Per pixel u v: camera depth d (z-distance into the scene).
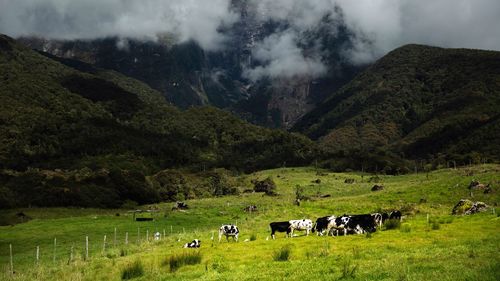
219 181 180.50
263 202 124.31
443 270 17.12
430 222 38.84
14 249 63.34
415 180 157.50
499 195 78.56
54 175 163.00
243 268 22.89
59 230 79.75
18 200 136.25
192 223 87.25
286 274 19.84
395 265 19.03
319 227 38.69
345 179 191.00
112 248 50.53
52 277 29.70
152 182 169.62
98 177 161.12
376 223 38.03
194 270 24.14
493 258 18.73
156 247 43.06
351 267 19.55
